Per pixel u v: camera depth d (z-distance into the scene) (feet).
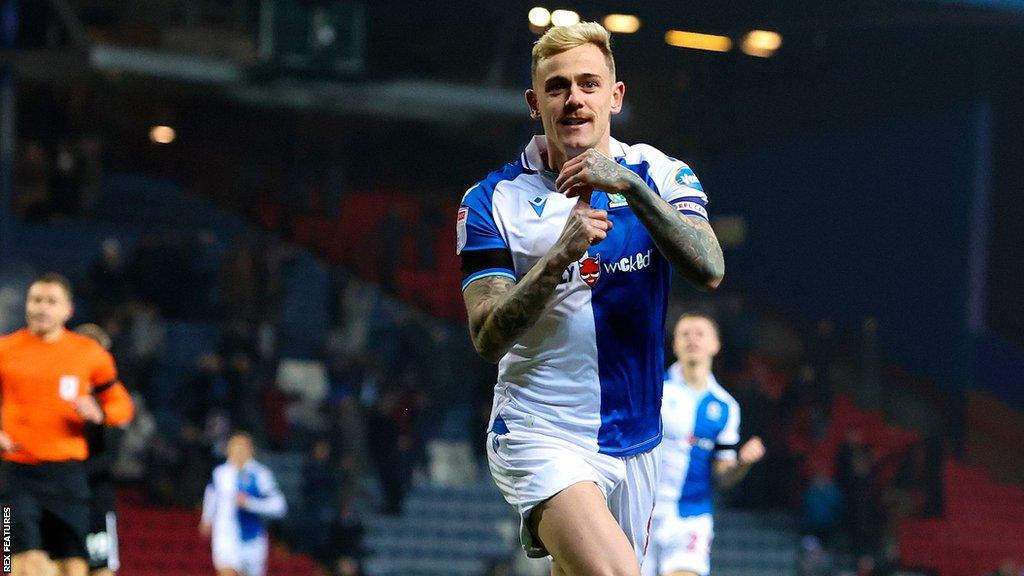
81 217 118.42
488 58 122.21
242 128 129.80
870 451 92.02
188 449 85.15
